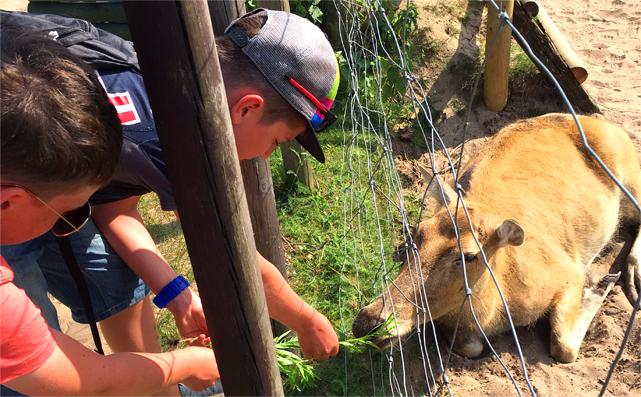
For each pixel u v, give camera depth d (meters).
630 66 7.54
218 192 1.72
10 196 1.64
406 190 5.85
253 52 2.16
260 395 2.07
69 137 1.60
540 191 5.27
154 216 5.40
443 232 4.29
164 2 1.51
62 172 1.63
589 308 4.99
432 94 6.91
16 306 1.69
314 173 5.79
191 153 1.67
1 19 2.13
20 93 1.56
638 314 4.91
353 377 4.18
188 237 1.83
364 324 4.06
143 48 1.58
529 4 6.37
